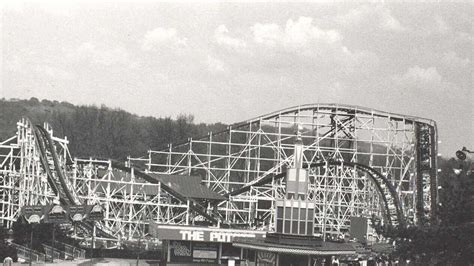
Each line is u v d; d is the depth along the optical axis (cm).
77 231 12669
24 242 10444
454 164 6250
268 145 15200
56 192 11812
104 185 15612
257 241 8894
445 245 5722
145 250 11581
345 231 15800
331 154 15512
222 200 14850
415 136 14188
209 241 10681
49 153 13550
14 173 13562
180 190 14938
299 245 8488
